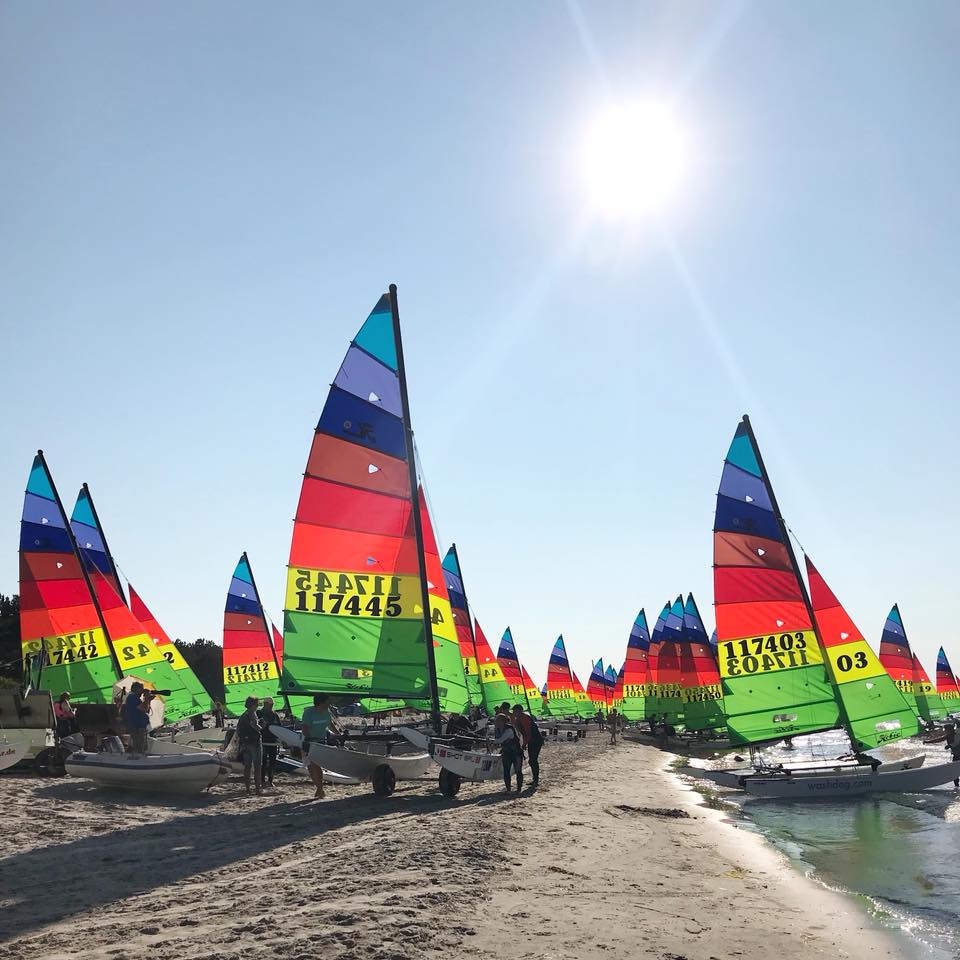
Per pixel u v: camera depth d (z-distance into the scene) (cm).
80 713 2616
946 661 9525
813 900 1326
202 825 1692
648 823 2006
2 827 1577
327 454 2403
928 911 1269
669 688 6059
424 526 2845
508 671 7912
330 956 849
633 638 7719
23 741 2383
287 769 2497
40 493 3072
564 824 1828
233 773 2595
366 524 2420
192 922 969
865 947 1069
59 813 1767
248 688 4959
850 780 2772
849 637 3038
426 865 1289
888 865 1650
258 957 842
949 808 2523
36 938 906
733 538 3222
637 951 957
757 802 2662
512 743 2331
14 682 6262
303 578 2388
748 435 3244
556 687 9769
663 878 1388
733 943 1035
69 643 3058
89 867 1278
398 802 2103
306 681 2370
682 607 6362
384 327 2497
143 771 2103
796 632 3123
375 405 2462
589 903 1163
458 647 2833
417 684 2373
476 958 884
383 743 2262
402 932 941
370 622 2392
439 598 2812
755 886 1399
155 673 3822
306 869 1252
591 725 8556
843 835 2030
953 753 3111
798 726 3100
